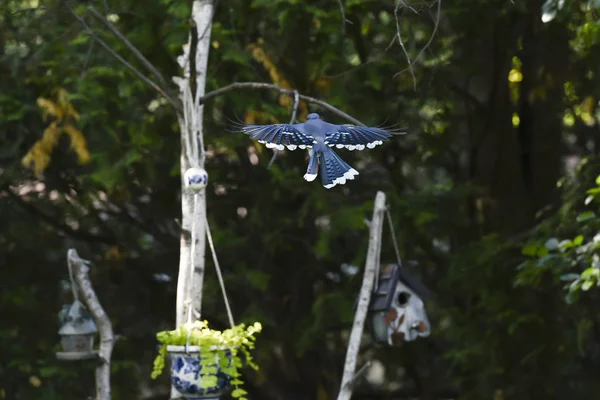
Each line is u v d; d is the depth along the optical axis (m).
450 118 17.02
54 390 16.84
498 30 15.96
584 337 14.59
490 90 16.92
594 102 16.22
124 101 15.09
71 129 14.37
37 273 17.61
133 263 17.89
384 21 17.70
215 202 16.41
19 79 15.74
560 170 18.08
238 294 16.67
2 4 16.00
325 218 16.61
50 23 15.66
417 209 15.94
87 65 15.21
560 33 15.74
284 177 15.40
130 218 17.52
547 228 14.45
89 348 10.78
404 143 17.52
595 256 11.00
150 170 15.14
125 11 14.91
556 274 13.20
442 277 17.02
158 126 14.88
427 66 15.55
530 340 15.82
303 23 14.55
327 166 5.15
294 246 16.80
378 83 14.70
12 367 16.98
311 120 5.41
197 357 8.62
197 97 9.98
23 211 17.34
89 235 17.67
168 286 18.08
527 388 15.81
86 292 10.52
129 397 16.89
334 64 14.57
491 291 15.90
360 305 11.05
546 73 16.25
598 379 16.69
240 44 15.20
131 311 17.89
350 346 10.98
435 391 18.38
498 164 17.38
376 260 11.23
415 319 11.45
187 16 13.59
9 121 15.66
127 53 14.75
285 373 17.59
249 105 14.53
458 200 16.20
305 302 17.12
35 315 17.42
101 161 15.13
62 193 17.12
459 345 16.23
